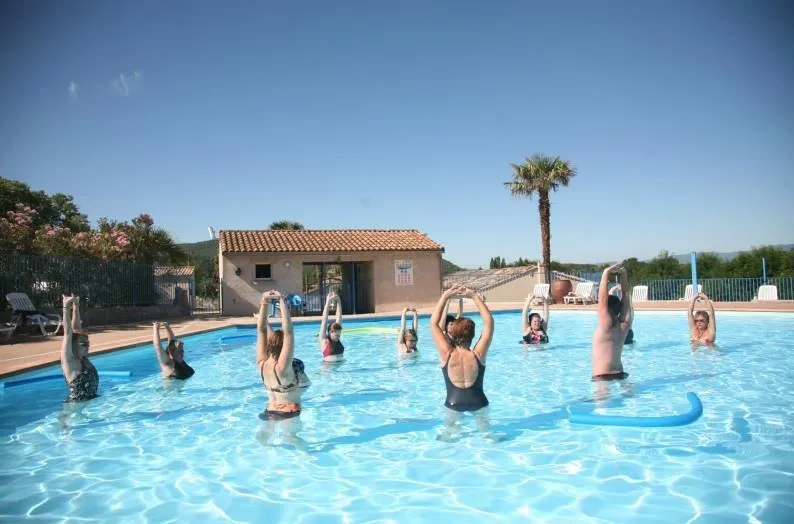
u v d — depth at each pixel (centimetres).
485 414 571
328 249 2502
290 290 2455
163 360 847
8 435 576
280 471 455
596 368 753
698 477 414
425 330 1677
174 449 520
